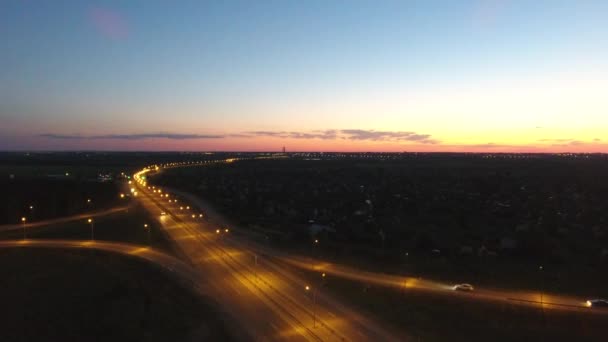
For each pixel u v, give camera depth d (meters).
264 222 98.44
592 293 52.72
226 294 51.16
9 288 52.47
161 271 59.00
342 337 40.53
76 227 88.19
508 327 43.06
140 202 126.94
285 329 42.19
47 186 130.75
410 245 77.94
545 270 62.94
